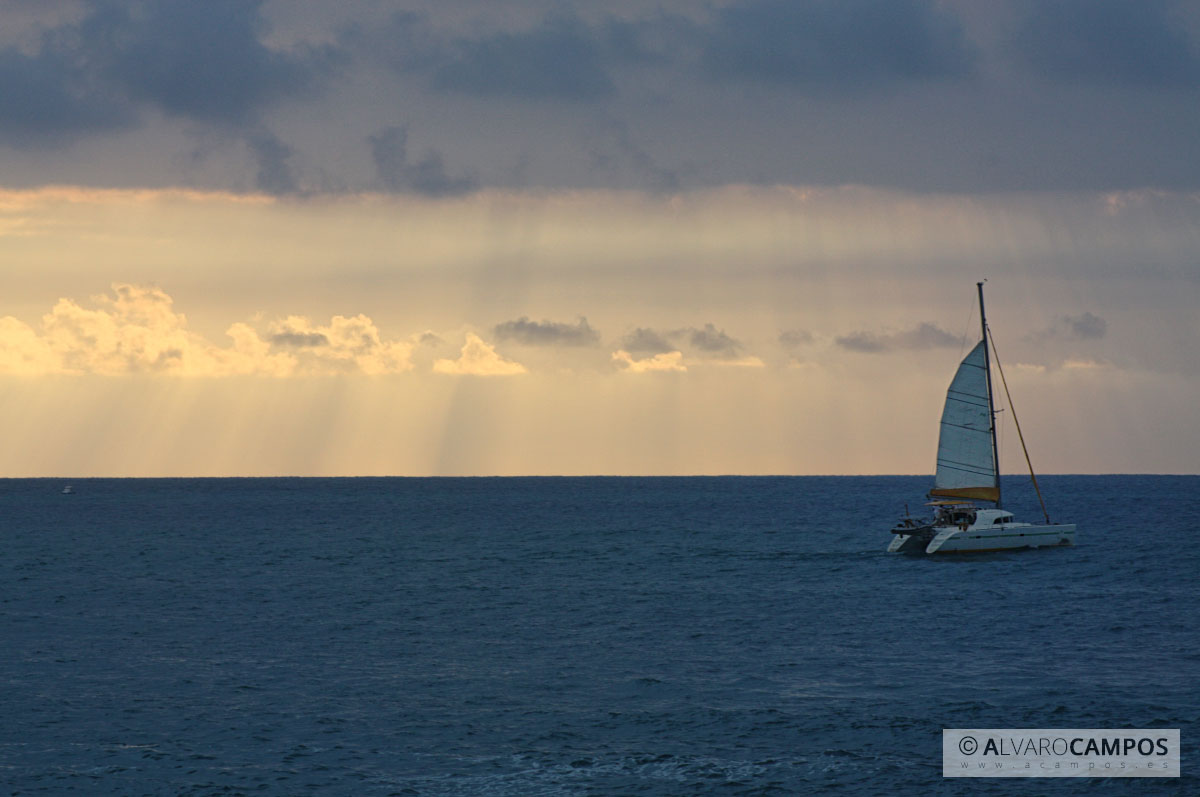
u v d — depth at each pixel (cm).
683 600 9069
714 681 6122
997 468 11081
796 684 6025
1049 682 5959
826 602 8806
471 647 7144
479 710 5562
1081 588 9294
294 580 10744
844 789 4459
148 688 6006
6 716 5441
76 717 5434
